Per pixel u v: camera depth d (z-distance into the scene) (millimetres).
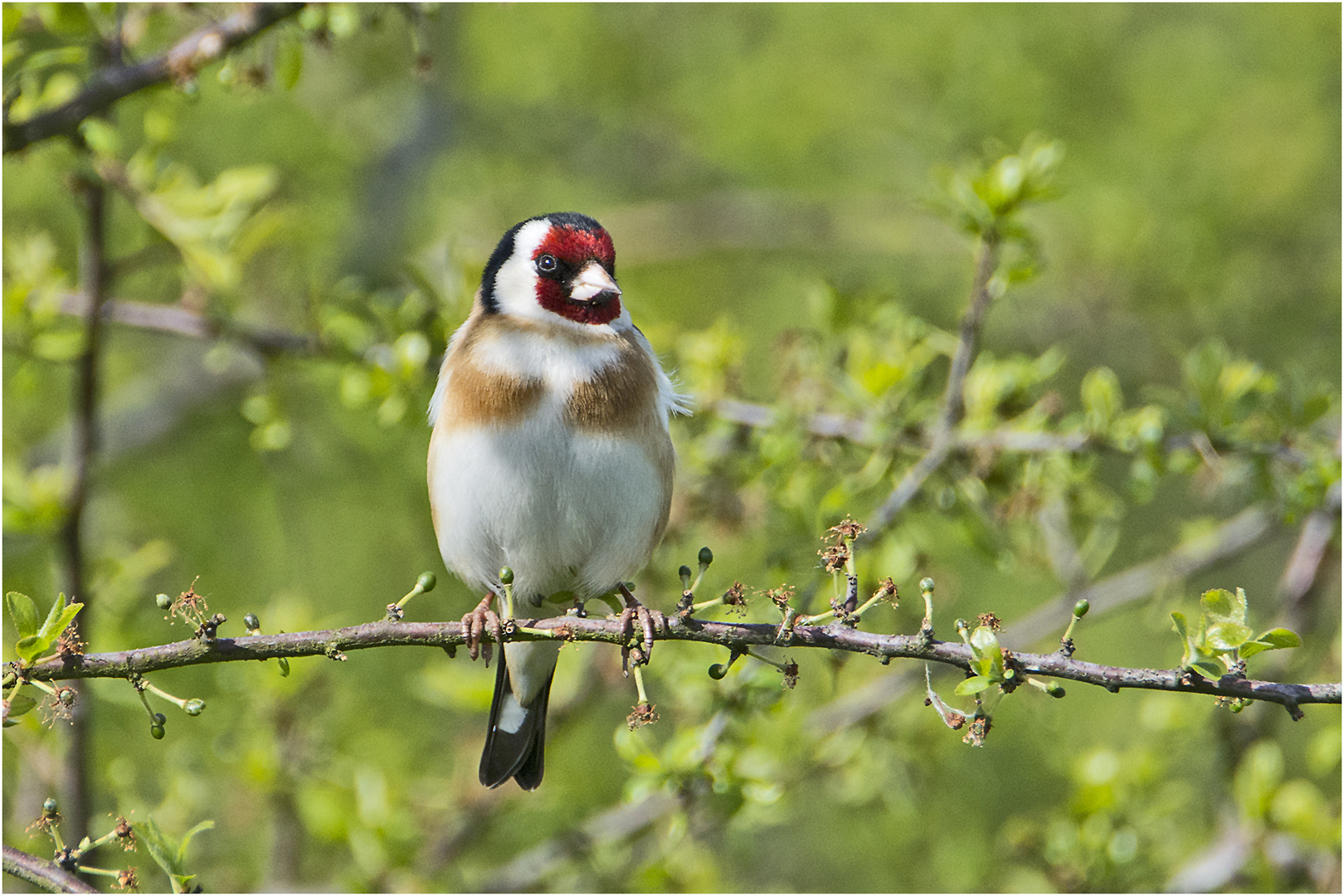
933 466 9078
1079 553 10461
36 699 5879
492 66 18250
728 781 8398
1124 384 16609
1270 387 9344
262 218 10461
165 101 9852
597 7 18734
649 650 6203
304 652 5988
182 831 10523
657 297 18891
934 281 18125
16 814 9875
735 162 18625
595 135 19328
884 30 17672
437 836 10992
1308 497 9062
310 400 14656
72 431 9625
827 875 14375
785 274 18797
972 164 9578
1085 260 16453
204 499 14953
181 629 11500
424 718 13812
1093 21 17125
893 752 10344
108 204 10664
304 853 12727
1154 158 16500
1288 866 10117
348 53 17250
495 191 18797
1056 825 10484
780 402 10117
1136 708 15484
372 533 15227
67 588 9547
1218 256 16234
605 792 13141
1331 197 16625
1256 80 16906
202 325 10141
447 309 9961
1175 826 12039
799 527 9859
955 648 5707
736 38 19000
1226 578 17484
